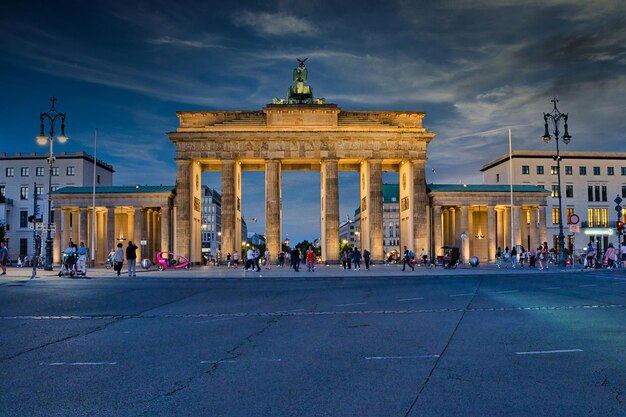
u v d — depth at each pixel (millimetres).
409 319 21016
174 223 94938
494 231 95625
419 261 88688
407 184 93125
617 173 129875
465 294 31219
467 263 90875
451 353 14336
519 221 97000
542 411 9414
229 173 89062
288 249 93125
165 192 92875
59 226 95875
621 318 20750
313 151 89750
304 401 10078
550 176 128250
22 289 34719
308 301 28281
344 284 41062
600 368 12531
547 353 14242
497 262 73125
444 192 94812
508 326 18906
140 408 9688
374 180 90188
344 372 12336
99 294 31734
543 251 62188
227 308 25172
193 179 91188
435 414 9273
